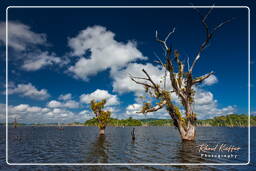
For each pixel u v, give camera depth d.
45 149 39.25
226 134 93.75
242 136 79.19
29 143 51.91
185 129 45.03
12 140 61.69
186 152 31.77
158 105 43.69
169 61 41.25
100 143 49.31
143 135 80.88
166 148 37.31
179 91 42.56
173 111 44.66
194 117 44.28
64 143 50.94
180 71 42.88
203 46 39.97
